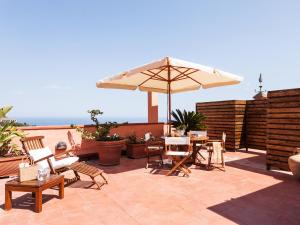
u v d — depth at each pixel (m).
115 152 7.29
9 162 5.73
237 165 7.20
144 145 8.59
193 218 3.48
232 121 9.84
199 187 4.98
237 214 3.62
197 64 5.68
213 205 3.99
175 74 7.75
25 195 4.57
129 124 9.40
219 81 7.70
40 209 3.74
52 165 4.63
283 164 6.20
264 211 3.73
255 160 7.99
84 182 5.44
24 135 6.39
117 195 4.52
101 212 3.72
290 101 6.09
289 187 4.97
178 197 4.39
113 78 6.38
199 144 7.61
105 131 7.77
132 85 8.28
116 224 3.29
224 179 5.61
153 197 4.39
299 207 3.90
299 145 5.85
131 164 7.45
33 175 4.06
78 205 4.02
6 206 3.81
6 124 6.28
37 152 4.89
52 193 4.64
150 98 11.01
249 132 9.91
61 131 7.63
